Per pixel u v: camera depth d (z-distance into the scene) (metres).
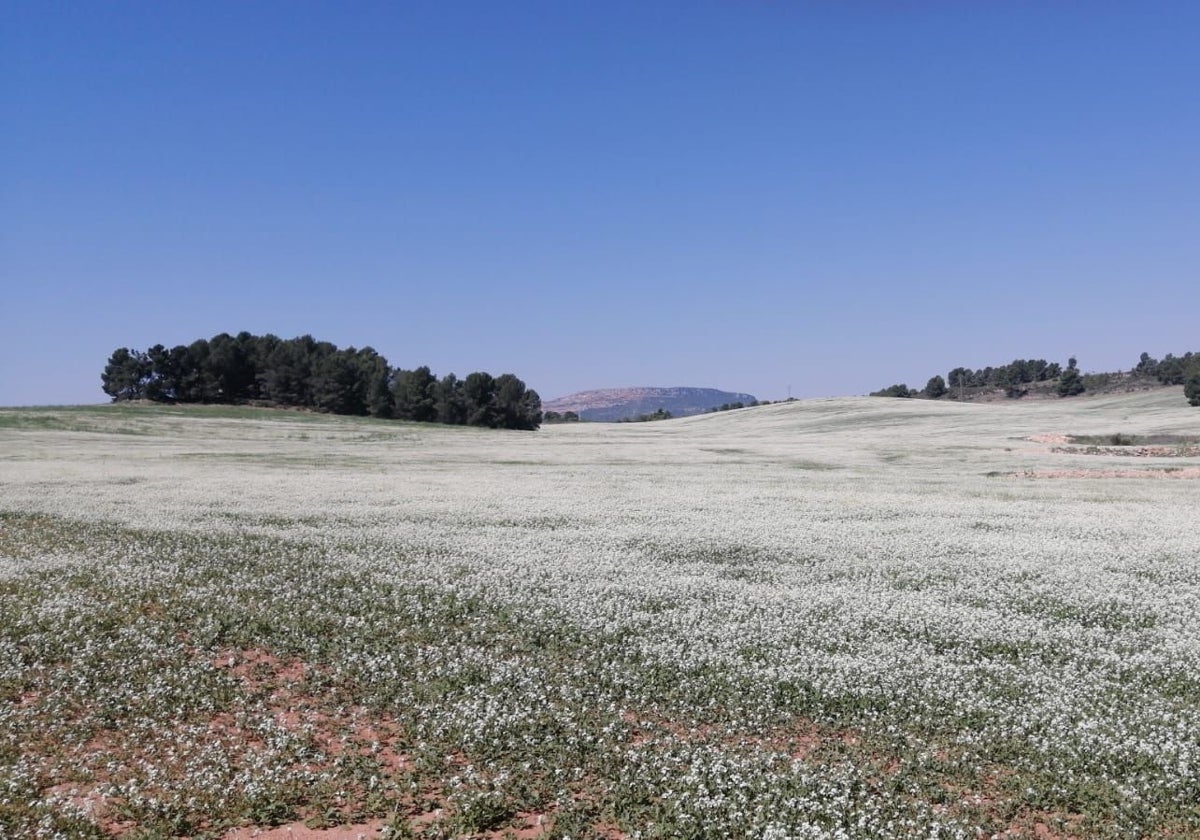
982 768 11.57
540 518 33.09
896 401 156.62
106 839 9.64
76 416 98.00
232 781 10.85
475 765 11.45
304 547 26.36
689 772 11.23
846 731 12.98
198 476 48.72
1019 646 16.95
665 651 16.23
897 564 24.55
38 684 14.10
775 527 31.08
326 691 14.26
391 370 148.75
